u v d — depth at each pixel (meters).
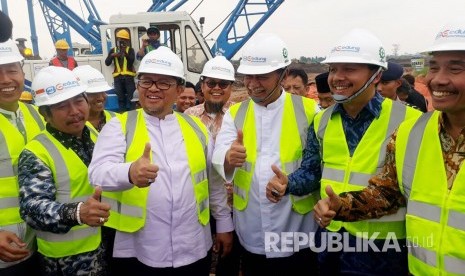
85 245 2.14
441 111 1.45
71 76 2.13
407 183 1.65
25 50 9.49
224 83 3.80
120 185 1.88
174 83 2.18
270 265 2.45
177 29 8.59
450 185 1.50
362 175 1.95
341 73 1.93
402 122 1.84
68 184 2.09
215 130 3.85
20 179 1.98
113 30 8.48
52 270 2.14
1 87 2.22
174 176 2.14
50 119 2.12
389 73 3.38
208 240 2.36
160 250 2.12
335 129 2.07
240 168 2.47
